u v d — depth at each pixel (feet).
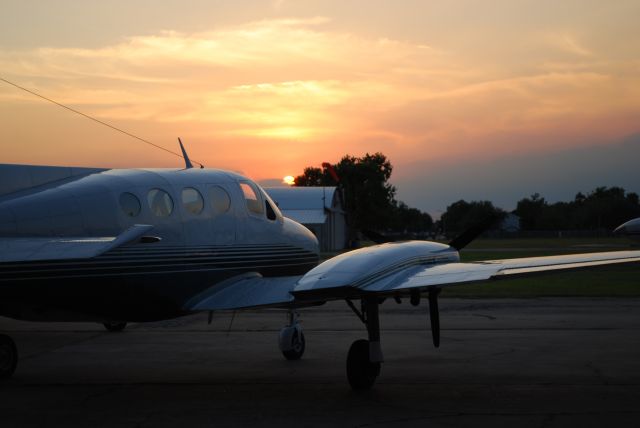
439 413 24.89
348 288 25.61
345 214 230.27
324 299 27.84
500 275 26.30
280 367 34.78
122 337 46.01
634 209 457.68
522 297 68.95
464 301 65.62
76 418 24.53
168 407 26.20
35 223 27.02
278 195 199.93
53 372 33.83
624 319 51.31
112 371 34.01
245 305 30.73
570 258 29.45
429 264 29.19
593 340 41.81
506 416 24.34
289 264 37.63
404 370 33.24
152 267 29.68
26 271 26.08
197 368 34.65
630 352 37.70
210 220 32.53
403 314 55.62
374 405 26.27
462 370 33.14
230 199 33.99
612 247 195.52
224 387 29.99
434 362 35.24
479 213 446.19
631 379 30.83
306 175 350.84
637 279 92.99
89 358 37.91
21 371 34.12
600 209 461.37
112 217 28.84
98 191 28.94
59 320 30.68
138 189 30.09
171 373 33.37
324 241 195.31
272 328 49.78
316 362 36.11
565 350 38.42
